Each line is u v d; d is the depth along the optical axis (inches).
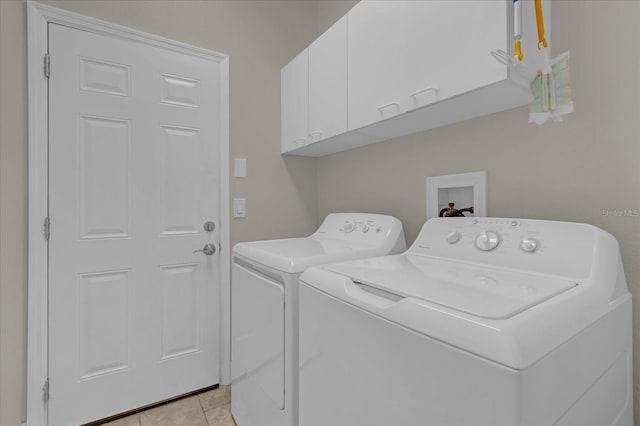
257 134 79.0
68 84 57.7
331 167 82.8
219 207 73.9
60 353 57.1
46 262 56.0
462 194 52.1
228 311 74.0
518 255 35.3
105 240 61.2
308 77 69.0
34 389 54.6
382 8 49.0
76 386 58.4
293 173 84.7
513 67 34.3
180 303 69.0
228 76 74.4
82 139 59.1
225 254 74.0
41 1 55.2
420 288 28.0
